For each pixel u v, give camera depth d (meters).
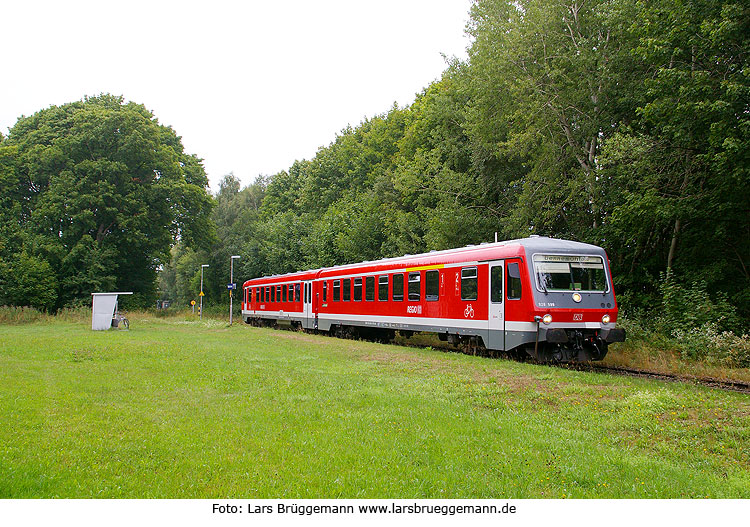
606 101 19.83
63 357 14.41
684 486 5.27
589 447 6.43
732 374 11.91
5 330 26.23
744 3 14.12
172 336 22.38
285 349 16.81
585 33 21.28
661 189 17.41
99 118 40.16
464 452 6.14
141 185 42.47
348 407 8.48
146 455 5.98
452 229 25.61
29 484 5.03
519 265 14.01
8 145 42.50
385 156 47.81
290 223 51.81
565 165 21.33
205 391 9.80
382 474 5.43
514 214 22.59
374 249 38.75
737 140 13.58
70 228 39.72
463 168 31.45
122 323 28.00
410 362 13.46
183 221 47.56
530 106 20.28
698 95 14.84
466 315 15.92
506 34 21.30
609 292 14.29
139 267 48.09
